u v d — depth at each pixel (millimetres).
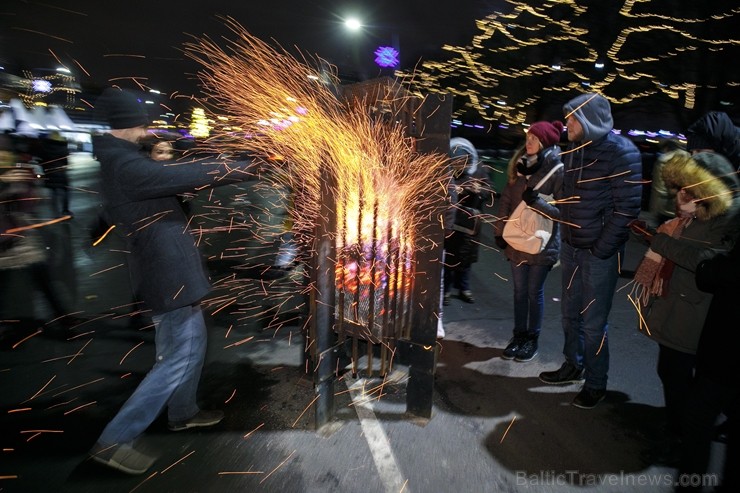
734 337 2064
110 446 2488
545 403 3297
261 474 2566
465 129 16594
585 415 3166
